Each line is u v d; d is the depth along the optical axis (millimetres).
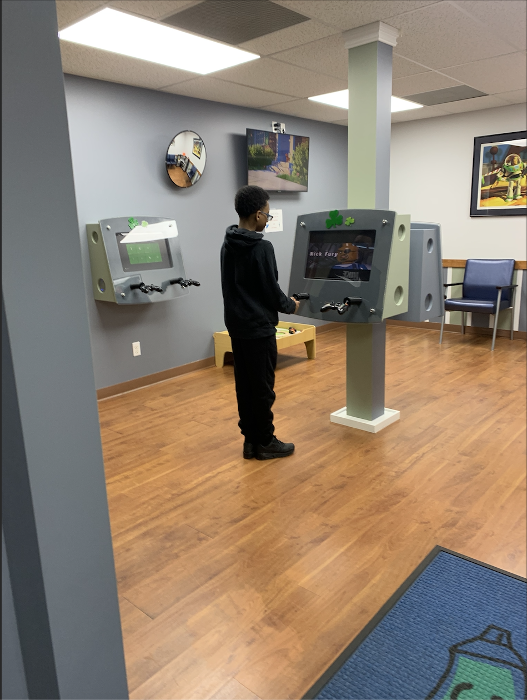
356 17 2475
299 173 4820
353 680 1329
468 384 3674
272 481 2381
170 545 1926
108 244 3338
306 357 4574
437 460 2535
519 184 4805
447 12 2445
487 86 3924
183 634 1498
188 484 2379
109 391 3688
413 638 1458
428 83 3803
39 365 719
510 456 2553
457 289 5336
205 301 4289
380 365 2941
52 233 716
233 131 4293
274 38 2719
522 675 1333
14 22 656
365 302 2463
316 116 4832
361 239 2467
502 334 5109
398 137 5539
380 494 2236
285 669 1369
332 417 3064
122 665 892
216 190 4230
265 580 1720
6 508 776
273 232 4809
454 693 1284
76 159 3328
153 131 3711
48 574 757
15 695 805
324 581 1706
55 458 751
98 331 3590
